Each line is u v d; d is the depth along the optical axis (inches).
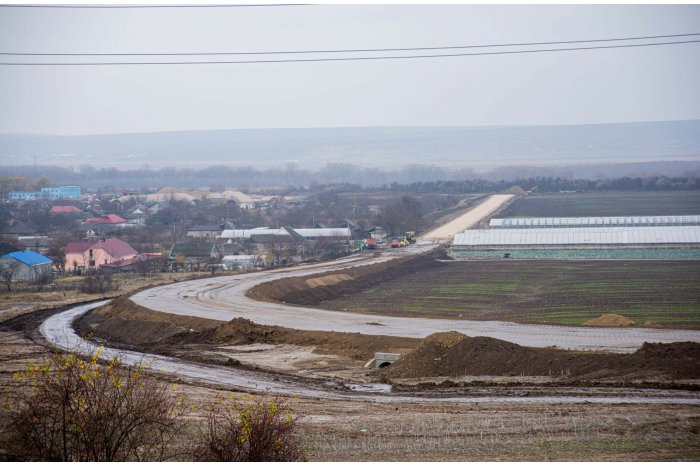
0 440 977.5
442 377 1765.5
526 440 1129.4
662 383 1544.0
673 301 3186.5
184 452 1014.4
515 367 1740.9
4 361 2069.4
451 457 1039.6
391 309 3186.5
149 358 2146.9
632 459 1007.6
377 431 1229.1
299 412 1406.3
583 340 2028.8
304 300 3467.0
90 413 914.1
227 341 2368.4
